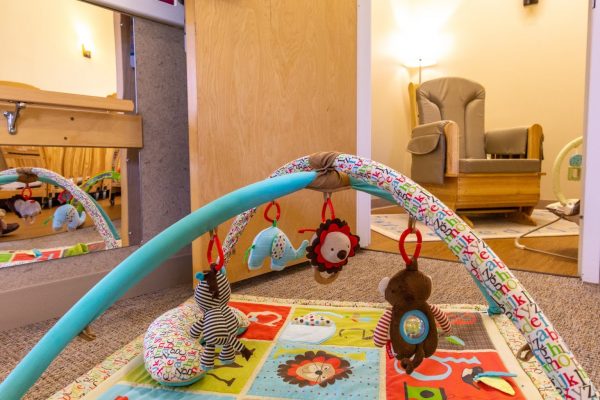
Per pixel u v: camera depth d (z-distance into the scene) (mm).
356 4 1849
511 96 3578
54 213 1229
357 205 1960
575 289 1355
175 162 1502
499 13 3557
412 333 701
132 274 567
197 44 1257
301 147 1620
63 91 1194
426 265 1680
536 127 2697
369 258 1808
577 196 3326
